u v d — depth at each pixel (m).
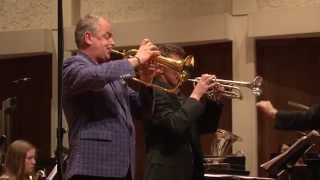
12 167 4.98
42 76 7.39
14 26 7.36
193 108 3.65
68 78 3.08
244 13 6.38
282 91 6.38
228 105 6.53
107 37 3.27
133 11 6.88
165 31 6.56
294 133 6.25
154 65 3.35
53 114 7.21
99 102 3.09
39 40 7.14
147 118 3.54
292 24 6.08
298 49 6.34
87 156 3.02
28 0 7.33
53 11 7.21
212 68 6.65
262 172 6.30
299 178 4.83
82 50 3.25
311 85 6.28
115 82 3.22
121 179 3.05
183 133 3.64
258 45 6.46
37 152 6.54
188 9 6.64
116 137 3.07
